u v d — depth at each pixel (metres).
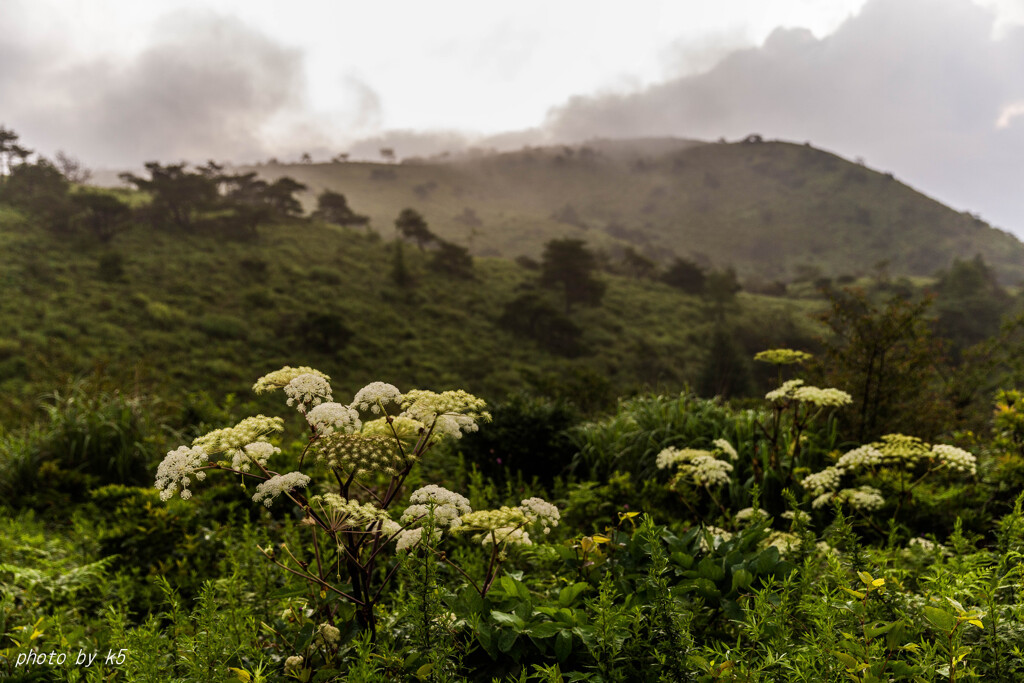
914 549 3.38
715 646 2.20
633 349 73.62
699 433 6.29
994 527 3.97
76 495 6.66
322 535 3.55
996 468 4.73
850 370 6.85
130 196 104.44
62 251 69.00
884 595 2.25
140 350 47.41
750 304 102.56
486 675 2.05
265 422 2.29
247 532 3.55
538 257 167.12
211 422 8.30
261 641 2.57
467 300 84.00
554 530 4.07
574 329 72.94
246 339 56.91
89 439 7.12
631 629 2.06
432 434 2.36
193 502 4.95
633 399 7.96
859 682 1.73
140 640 2.08
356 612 2.37
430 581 2.00
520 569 3.34
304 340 58.03
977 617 1.88
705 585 2.42
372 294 78.56
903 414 6.66
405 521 2.16
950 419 6.83
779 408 5.10
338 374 53.88
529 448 6.40
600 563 2.69
